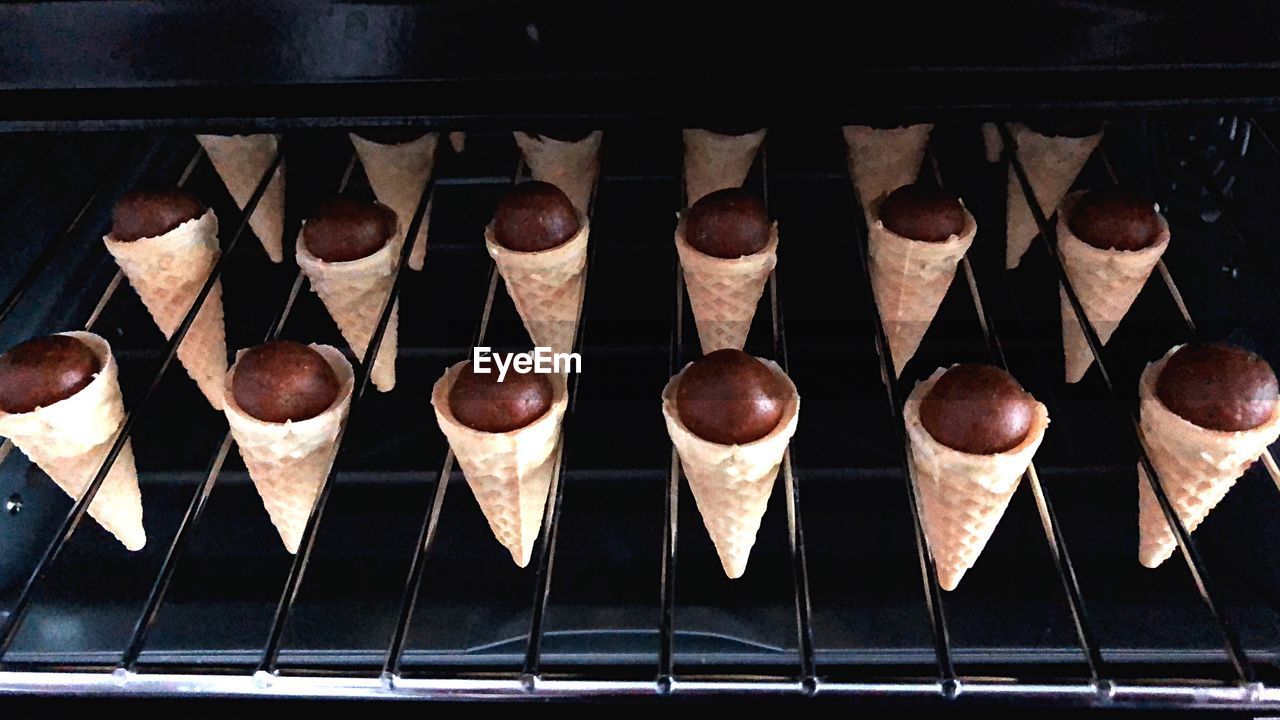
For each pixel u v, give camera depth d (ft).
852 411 0.94
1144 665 0.74
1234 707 0.60
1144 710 0.65
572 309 0.94
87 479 0.82
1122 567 0.81
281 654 0.77
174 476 0.91
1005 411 0.69
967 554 0.77
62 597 0.81
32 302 0.99
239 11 0.62
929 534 0.78
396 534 0.85
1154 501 0.78
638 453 0.91
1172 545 0.79
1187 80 0.66
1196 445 0.71
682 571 0.82
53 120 0.70
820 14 0.61
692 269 0.85
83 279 1.05
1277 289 0.80
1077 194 0.91
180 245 0.88
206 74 0.65
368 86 0.67
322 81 0.65
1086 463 0.89
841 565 0.82
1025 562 0.82
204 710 0.66
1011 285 1.07
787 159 1.20
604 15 0.62
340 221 0.87
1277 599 0.78
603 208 1.16
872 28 0.61
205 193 1.18
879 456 0.90
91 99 0.68
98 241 1.08
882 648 0.76
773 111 0.69
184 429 0.95
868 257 0.94
